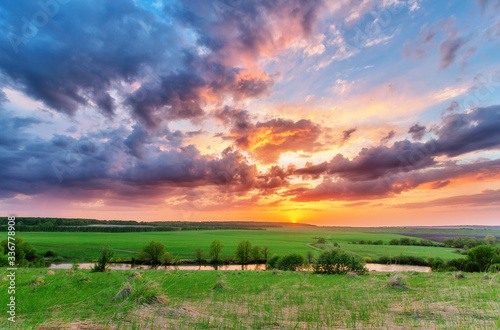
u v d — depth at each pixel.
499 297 10.32
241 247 89.12
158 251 77.06
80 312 8.20
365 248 86.19
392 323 7.59
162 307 9.20
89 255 88.38
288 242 138.50
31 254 66.19
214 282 18.36
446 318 7.81
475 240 84.75
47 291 12.32
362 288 15.05
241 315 8.74
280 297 12.35
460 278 18.56
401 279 15.40
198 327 7.07
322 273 30.27
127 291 10.46
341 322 7.81
